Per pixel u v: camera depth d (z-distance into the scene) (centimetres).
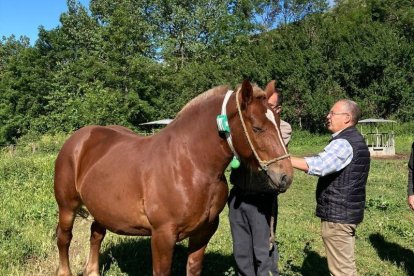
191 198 322
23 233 579
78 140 417
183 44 4225
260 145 295
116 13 3086
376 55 2947
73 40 4109
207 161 324
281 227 666
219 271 466
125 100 2898
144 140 366
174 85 3192
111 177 359
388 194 944
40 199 818
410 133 2738
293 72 3145
